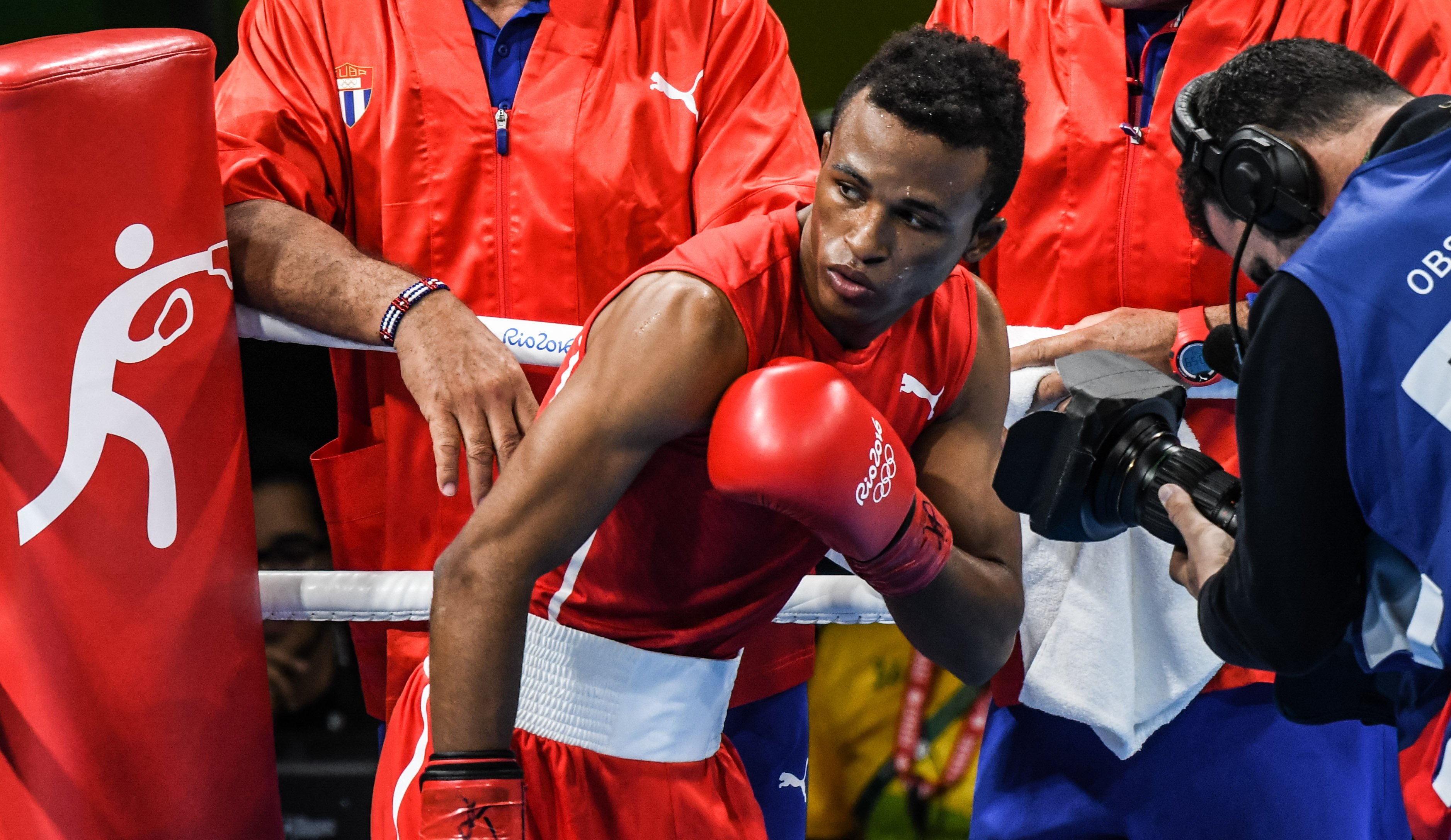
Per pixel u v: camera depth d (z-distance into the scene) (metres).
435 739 1.23
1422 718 1.19
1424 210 1.08
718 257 1.23
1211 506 1.28
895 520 1.21
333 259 1.65
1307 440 1.10
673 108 1.91
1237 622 1.20
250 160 1.76
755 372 1.20
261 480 2.73
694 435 1.26
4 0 3.15
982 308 1.43
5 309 1.36
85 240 1.39
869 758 2.67
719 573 1.35
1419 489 1.07
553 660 1.39
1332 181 1.21
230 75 1.90
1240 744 1.89
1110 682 1.82
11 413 1.38
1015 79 1.20
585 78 1.88
